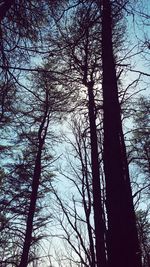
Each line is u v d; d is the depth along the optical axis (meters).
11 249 14.62
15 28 4.90
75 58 8.00
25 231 13.77
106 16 5.11
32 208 13.63
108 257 3.49
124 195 3.75
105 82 4.61
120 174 3.87
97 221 6.73
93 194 7.12
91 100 8.45
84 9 4.89
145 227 8.65
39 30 5.07
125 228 3.52
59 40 5.72
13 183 15.29
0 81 4.65
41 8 4.90
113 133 4.16
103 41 5.01
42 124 13.70
